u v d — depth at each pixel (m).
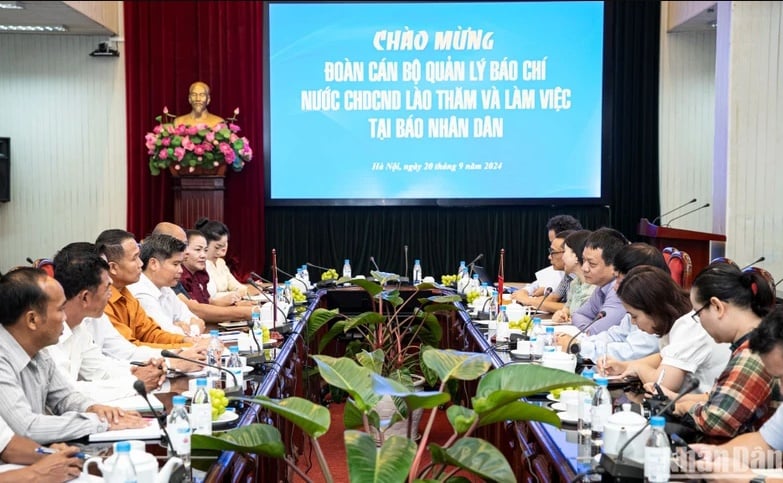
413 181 8.36
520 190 8.33
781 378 2.07
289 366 4.03
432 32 8.28
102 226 8.77
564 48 8.25
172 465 1.91
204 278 5.79
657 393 2.74
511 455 3.15
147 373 2.96
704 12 7.73
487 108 8.30
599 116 8.27
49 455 2.09
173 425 2.09
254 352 3.63
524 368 2.13
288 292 5.62
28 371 2.51
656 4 8.41
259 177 8.38
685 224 8.61
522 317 4.29
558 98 8.28
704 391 2.93
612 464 2.00
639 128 8.50
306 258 8.59
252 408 2.71
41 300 2.39
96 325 3.55
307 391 5.06
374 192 8.38
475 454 2.04
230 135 7.84
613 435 2.06
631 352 3.38
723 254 7.15
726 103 7.28
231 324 4.93
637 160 8.52
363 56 8.30
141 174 8.42
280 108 8.34
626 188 8.52
